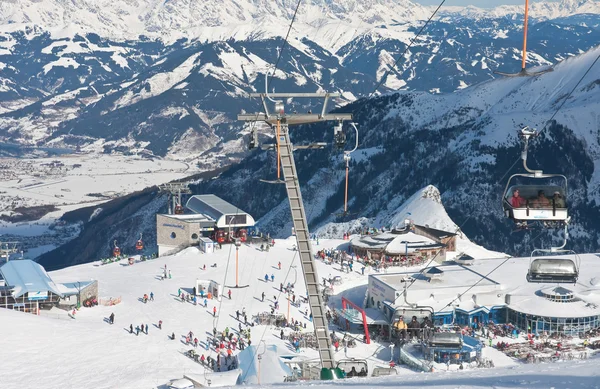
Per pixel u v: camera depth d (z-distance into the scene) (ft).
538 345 225.56
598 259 320.70
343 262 334.44
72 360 200.34
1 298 257.75
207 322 251.60
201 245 353.92
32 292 258.78
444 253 346.95
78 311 263.08
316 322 89.81
